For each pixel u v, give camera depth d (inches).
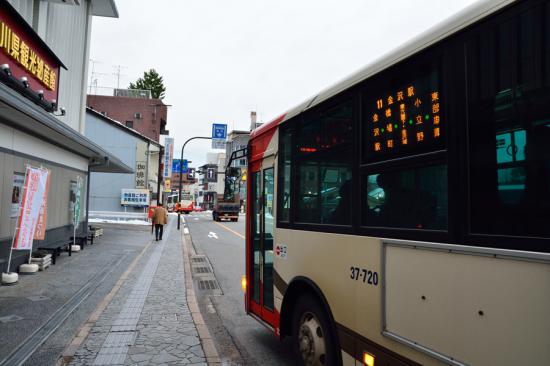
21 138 364.2
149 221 1158.3
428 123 92.0
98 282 327.6
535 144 69.5
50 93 447.8
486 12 80.0
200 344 189.2
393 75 104.6
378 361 103.3
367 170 112.7
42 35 455.2
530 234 68.6
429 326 86.5
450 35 87.5
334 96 130.8
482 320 74.2
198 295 313.9
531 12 72.2
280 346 197.8
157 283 334.0
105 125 1249.4
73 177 542.6
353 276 116.6
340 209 126.3
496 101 77.0
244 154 228.8
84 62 641.6
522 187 70.7
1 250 324.5
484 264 74.7
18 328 205.9
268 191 192.7
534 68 71.0
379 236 105.7
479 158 79.1
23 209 317.7
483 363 73.4
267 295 190.2
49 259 394.3
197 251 598.9
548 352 62.7
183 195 2674.7
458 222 81.9
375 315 105.4
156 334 202.7
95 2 660.7
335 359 127.3
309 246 145.3
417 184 94.1
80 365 161.6
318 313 138.5
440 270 84.6
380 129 108.3
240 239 799.1
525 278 67.1
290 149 165.6
